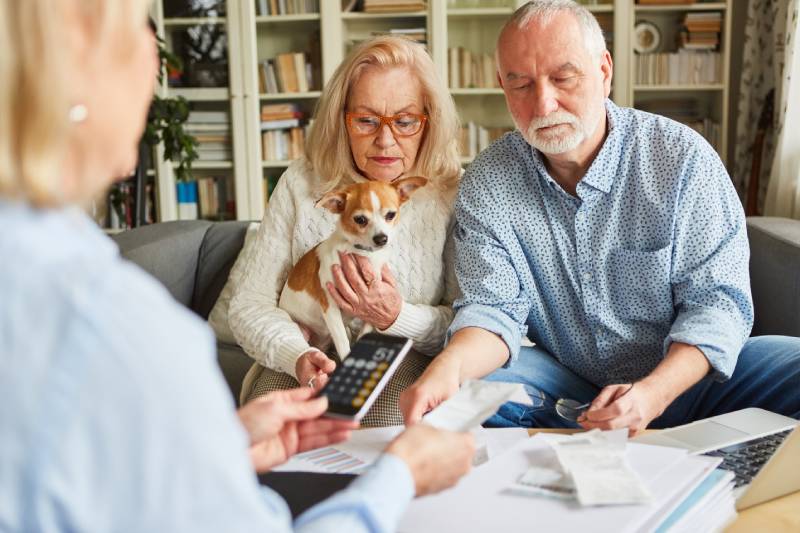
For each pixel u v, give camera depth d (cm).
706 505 86
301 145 423
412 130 176
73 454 46
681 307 155
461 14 404
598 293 160
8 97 49
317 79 416
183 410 49
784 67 340
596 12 404
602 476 87
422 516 83
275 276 183
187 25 411
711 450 106
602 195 156
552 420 157
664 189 153
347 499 65
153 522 48
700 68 404
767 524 90
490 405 91
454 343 144
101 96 54
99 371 47
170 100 380
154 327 49
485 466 93
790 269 193
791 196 338
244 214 423
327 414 91
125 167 60
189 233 245
